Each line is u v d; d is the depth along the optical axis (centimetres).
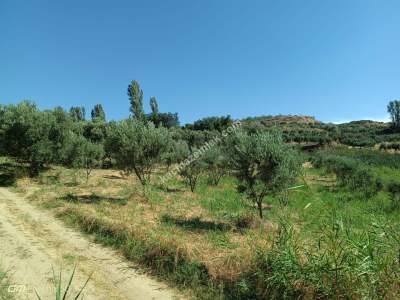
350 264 510
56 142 2366
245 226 1078
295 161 1135
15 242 916
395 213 1402
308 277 547
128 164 1659
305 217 1166
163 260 744
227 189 2061
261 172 1123
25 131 2277
